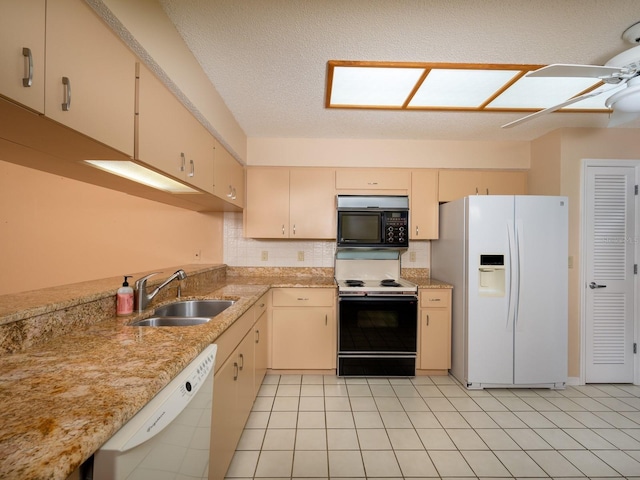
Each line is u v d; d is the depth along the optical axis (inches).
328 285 110.4
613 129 106.5
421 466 65.9
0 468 19.0
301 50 65.6
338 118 100.8
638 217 106.0
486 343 100.3
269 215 120.0
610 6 53.0
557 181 107.3
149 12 48.6
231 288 96.6
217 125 83.5
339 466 65.6
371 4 53.0
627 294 105.8
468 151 120.4
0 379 31.8
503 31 59.6
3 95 27.5
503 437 76.0
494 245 100.2
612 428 80.2
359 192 119.6
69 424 23.7
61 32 33.6
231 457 62.0
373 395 96.5
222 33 59.9
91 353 39.5
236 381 65.7
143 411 28.9
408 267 131.6
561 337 100.0
